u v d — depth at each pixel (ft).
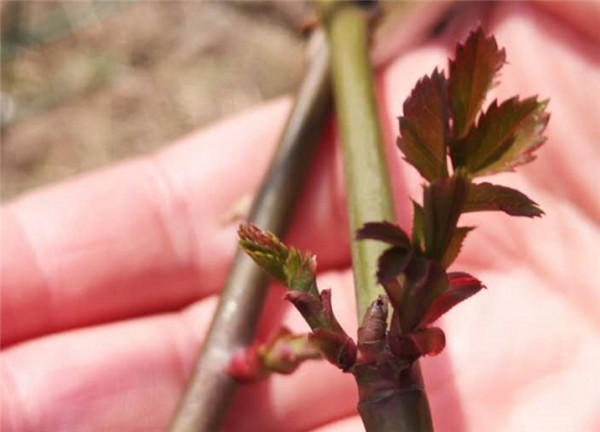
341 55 0.44
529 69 0.45
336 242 0.47
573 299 0.44
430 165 0.28
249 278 0.40
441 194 0.27
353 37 0.45
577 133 0.43
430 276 0.27
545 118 0.28
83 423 0.42
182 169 0.47
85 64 0.81
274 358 0.38
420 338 0.27
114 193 0.46
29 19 0.82
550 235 0.44
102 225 0.45
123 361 0.43
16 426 0.41
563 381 0.41
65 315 0.45
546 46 0.45
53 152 0.76
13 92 0.79
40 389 0.42
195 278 0.46
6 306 0.44
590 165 0.43
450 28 0.49
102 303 0.45
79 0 0.84
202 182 0.47
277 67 0.80
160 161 0.48
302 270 0.28
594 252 0.44
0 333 0.44
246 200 0.47
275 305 0.44
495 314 0.43
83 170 0.75
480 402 0.41
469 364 0.42
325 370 0.42
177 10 0.84
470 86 0.28
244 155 0.48
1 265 0.44
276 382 0.42
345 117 0.41
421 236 0.27
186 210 0.47
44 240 0.45
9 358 0.42
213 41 0.82
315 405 0.42
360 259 0.33
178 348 0.44
